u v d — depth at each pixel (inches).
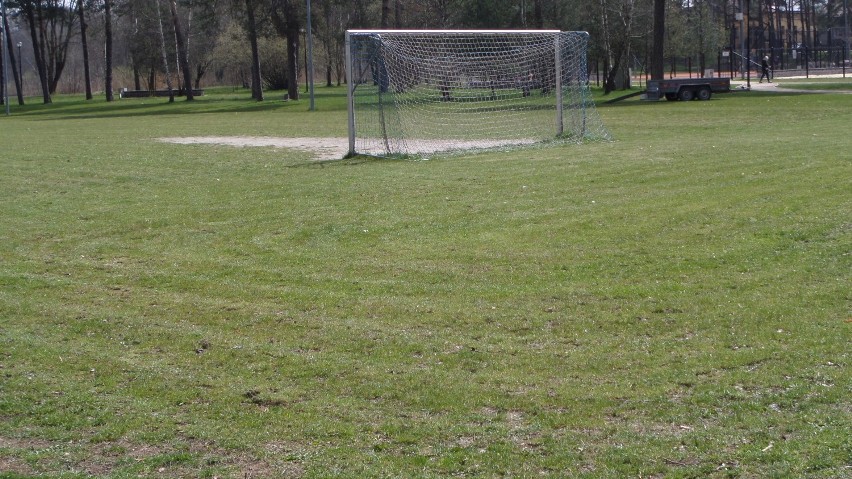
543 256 410.0
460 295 354.9
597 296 345.4
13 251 469.7
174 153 948.6
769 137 843.4
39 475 212.8
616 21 2146.9
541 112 1251.2
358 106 1208.2
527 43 1309.1
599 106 1558.8
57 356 298.0
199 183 691.4
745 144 775.1
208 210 565.0
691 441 219.9
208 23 2514.8
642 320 314.8
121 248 469.1
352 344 301.7
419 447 223.3
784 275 360.2
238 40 3161.9
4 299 370.9
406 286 371.2
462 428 232.8
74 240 492.7
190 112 2062.0
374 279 384.8
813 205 482.6
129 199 624.1
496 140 965.2
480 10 2235.5
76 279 405.1
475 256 415.8
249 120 1615.4
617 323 313.0
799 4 4015.8
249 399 257.4
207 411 249.0
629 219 476.7
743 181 569.6
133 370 283.3
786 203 492.1
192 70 3794.3
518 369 273.7
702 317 314.0
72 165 852.0
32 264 437.7
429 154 828.6
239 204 580.7
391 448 223.3
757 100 1469.0
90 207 596.1
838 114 1120.2
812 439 216.5
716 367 267.6
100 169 810.2
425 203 550.3
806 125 981.8
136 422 242.2
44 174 783.7
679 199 522.9
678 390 251.8
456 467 211.9
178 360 291.7
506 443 223.8
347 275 393.4
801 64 3100.4
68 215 568.7
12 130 1539.1
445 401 251.0
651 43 2325.3
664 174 617.6
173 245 470.9
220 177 722.8
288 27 2330.2
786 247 403.2
